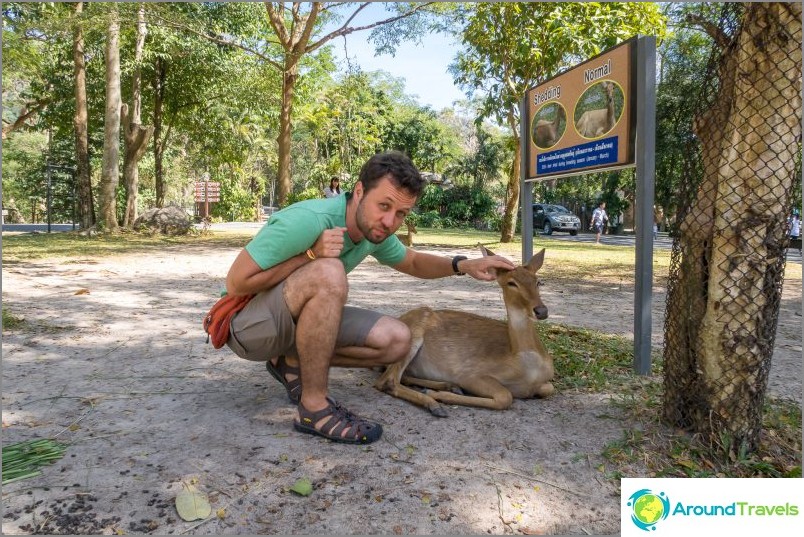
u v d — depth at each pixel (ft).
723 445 9.29
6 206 137.90
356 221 9.60
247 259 9.20
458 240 63.21
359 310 10.61
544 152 18.79
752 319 9.26
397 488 8.18
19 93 77.20
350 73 64.44
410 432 10.07
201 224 94.02
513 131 53.98
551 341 16.80
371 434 9.50
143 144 65.87
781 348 17.65
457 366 12.26
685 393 10.11
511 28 46.39
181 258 40.16
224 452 9.07
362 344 10.39
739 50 9.02
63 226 94.79
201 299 23.50
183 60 70.38
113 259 38.78
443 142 133.49
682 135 13.17
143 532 7.05
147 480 8.19
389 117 131.13
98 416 10.52
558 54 44.06
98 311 20.45
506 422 10.68
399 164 9.19
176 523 7.23
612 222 113.09
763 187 9.01
